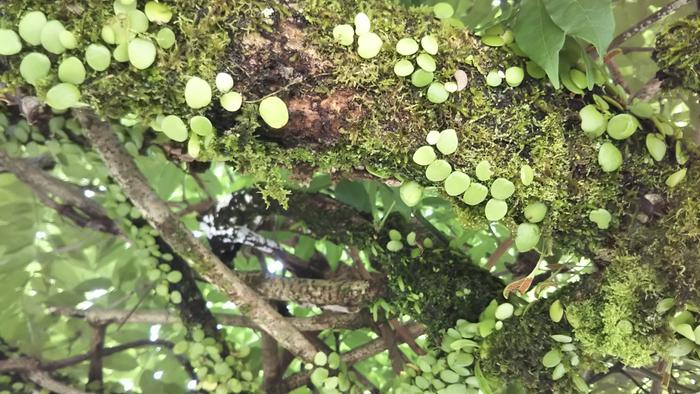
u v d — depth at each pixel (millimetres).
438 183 309
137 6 247
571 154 292
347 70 267
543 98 288
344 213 495
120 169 463
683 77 297
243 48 254
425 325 452
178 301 524
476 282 428
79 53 250
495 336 385
